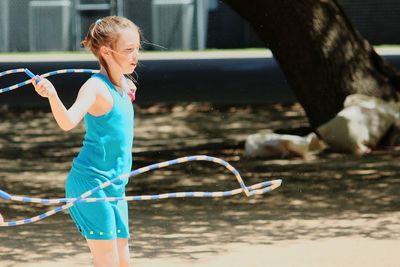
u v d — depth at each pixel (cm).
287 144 2136
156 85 3784
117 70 837
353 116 2122
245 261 1162
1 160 2281
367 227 1395
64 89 3684
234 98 3362
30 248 1270
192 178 1939
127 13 6072
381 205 1589
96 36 835
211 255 1202
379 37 5766
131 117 848
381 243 1269
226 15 6041
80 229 841
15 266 1151
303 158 2116
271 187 777
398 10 5712
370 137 2123
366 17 5759
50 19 6094
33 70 4325
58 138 2697
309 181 1841
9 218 1542
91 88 812
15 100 3441
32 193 1814
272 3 2131
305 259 1167
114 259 838
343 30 2189
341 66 2173
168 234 1370
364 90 2191
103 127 823
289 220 1474
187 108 3206
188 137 2647
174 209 1612
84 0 6088
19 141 2648
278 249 1239
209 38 6084
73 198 809
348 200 1642
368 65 2219
